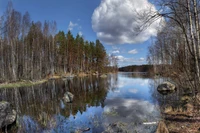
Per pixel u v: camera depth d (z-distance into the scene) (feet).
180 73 31.40
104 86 73.36
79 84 81.46
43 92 55.11
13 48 90.79
